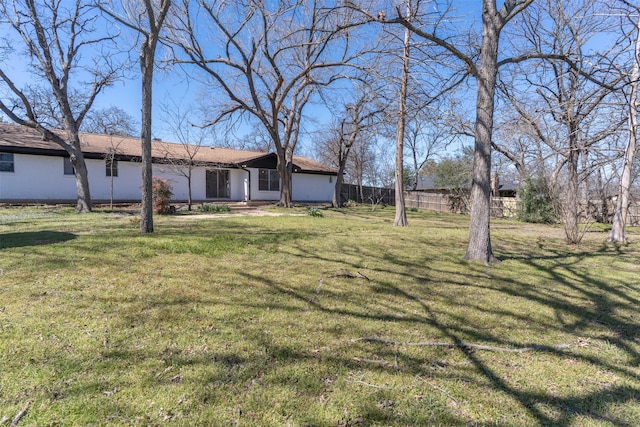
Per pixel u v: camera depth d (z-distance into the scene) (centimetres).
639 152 897
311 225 955
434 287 425
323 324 304
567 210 828
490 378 228
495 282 455
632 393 215
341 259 553
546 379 229
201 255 529
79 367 218
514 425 183
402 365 240
